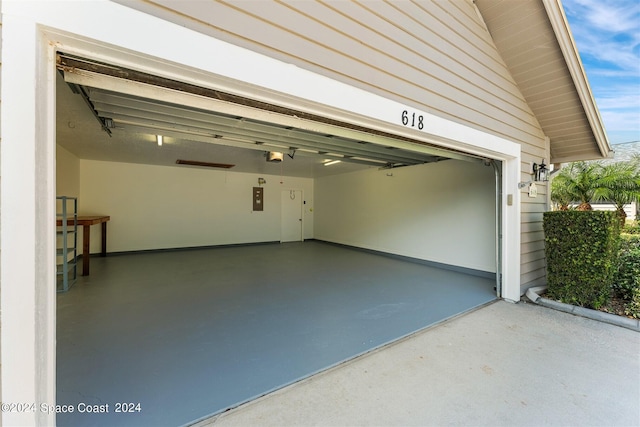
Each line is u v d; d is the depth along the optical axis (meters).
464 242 5.43
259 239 9.32
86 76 1.45
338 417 1.66
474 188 5.27
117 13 1.17
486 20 3.26
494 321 3.11
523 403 1.79
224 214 8.65
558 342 2.62
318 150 4.88
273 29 1.64
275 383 1.97
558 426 1.60
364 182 7.96
